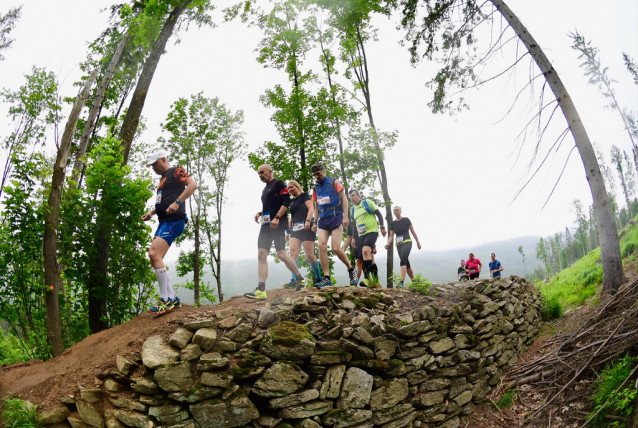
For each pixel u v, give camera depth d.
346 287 5.77
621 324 5.40
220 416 3.81
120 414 3.71
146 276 6.81
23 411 3.72
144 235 6.74
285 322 4.52
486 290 7.06
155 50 9.46
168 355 3.92
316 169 6.04
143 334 4.24
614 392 4.60
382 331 5.03
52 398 3.87
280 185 5.60
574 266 14.64
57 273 6.23
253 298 5.21
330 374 4.45
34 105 13.50
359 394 4.56
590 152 8.17
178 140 18.88
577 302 9.22
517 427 5.30
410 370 5.18
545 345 7.38
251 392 4.04
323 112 14.70
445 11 10.80
